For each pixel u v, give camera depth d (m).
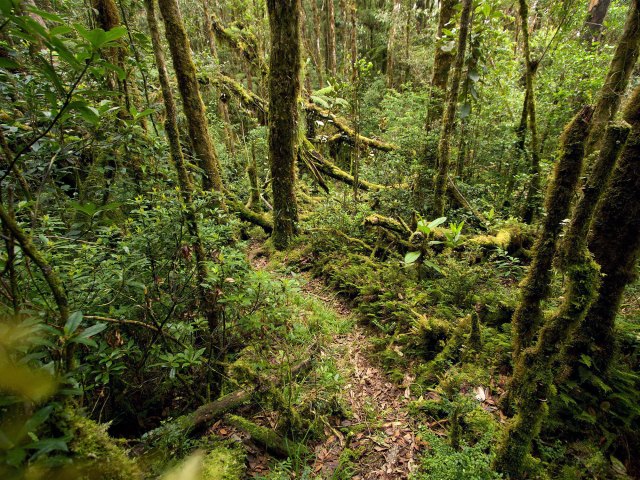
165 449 2.04
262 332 3.27
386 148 9.30
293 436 2.61
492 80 7.55
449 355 3.36
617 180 2.41
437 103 6.68
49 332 1.03
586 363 2.55
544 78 7.71
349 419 2.94
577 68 7.18
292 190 6.43
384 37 18.41
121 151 3.85
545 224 1.96
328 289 5.23
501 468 2.14
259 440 2.51
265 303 3.29
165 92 2.51
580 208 1.71
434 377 3.28
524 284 2.17
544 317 2.21
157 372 2.70
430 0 16.47
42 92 2.61
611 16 8.22
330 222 6.40
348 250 5.79
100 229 2.71
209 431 2.54
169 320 2.69
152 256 2.61
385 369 3.54
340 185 9.98
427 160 6.34
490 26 6.30
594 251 2.54
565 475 2.22
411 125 7.73
